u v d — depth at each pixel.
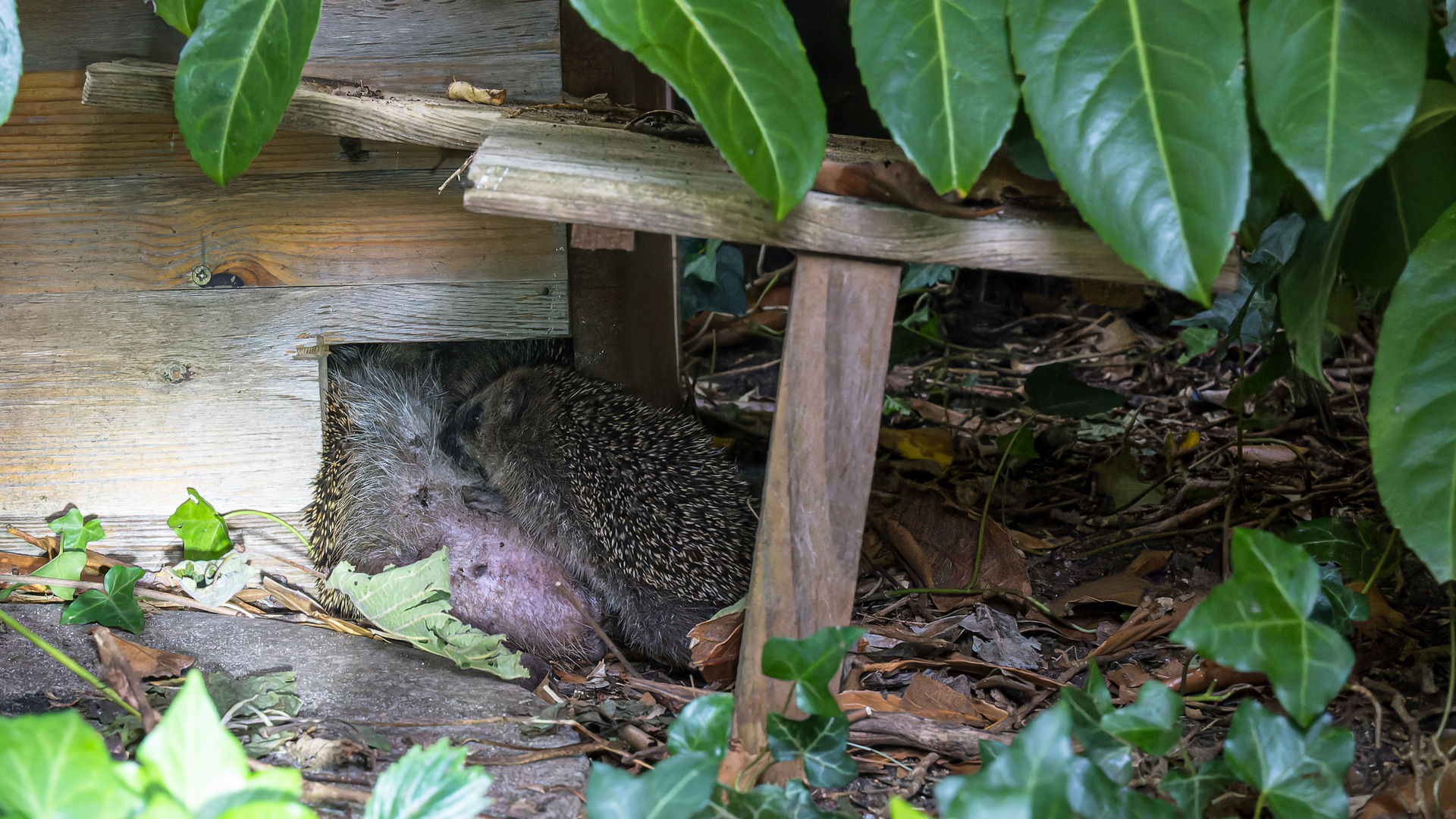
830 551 2.23
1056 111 1.74
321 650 2.88
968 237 2.06
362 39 2.87
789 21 1.82
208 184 3.02
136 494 3.21
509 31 2.89
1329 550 2.77
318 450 3.23
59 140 2.97
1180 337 5.02
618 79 3.55
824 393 2.18
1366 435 4.51
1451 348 1.82
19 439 3.15
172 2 2.23
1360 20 1.66
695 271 4.91
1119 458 4.10
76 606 2.76
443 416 4.10
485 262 3.08
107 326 3.10
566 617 3.57
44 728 1.40
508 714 2.55
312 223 3.05
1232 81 1.68
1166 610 3.04
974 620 3.18
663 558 3.48
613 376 4.06
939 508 3.72
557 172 2.06
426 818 1.59
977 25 1.82
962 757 2.37
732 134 1.76
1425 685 2.53
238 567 3.12
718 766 1.66
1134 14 1.74
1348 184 1.60
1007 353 6.06
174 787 1.46
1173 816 1.78
